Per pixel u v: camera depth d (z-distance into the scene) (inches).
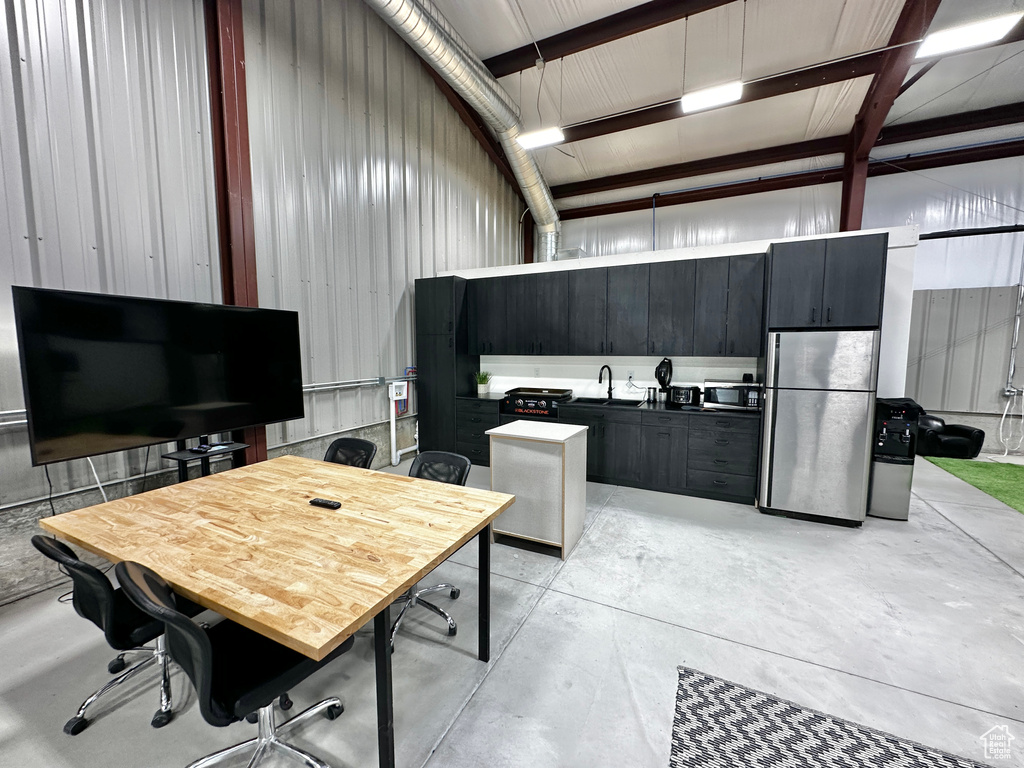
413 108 201.0
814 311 132.7
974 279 226.7
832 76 177.2
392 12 132.8
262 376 125.0
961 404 226.5
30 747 60.3
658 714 65.1
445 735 61.9
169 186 114.4
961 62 173.8
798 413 135.5
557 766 57.2
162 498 78.4
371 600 47.0
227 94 123.1
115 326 94.0
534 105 215.9
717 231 278.7
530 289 195.9
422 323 205.3
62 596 94.6
